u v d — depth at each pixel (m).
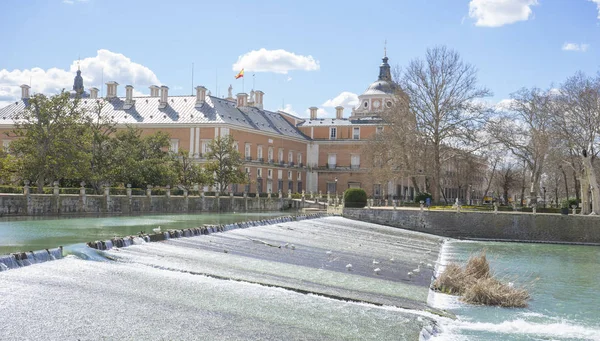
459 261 37.53
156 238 25.88
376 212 64.50
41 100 52.12
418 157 70.75
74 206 47.47
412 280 25.42
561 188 110.50
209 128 89.75
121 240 23.20
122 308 14.86
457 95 71.38
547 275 33.16
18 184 57.22
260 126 101.81
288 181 109.88
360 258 29.92
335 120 119.81
